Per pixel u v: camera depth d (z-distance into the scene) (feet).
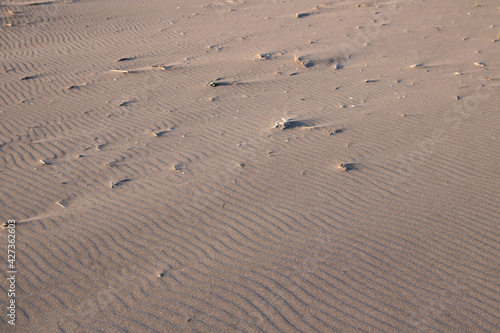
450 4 43.21
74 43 37.86
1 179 16.92
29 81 28.89
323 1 48.62
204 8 48.47
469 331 9.66
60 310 10.66
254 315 10.34
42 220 14.25
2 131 21.47
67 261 12.30
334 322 10.07
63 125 22.08
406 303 10.49
